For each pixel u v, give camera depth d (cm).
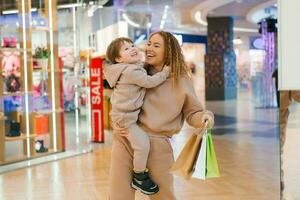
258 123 1095
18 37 685
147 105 252
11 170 600
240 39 2839
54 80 736
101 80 844
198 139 234
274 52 1502
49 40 727
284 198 249
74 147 776
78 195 471
